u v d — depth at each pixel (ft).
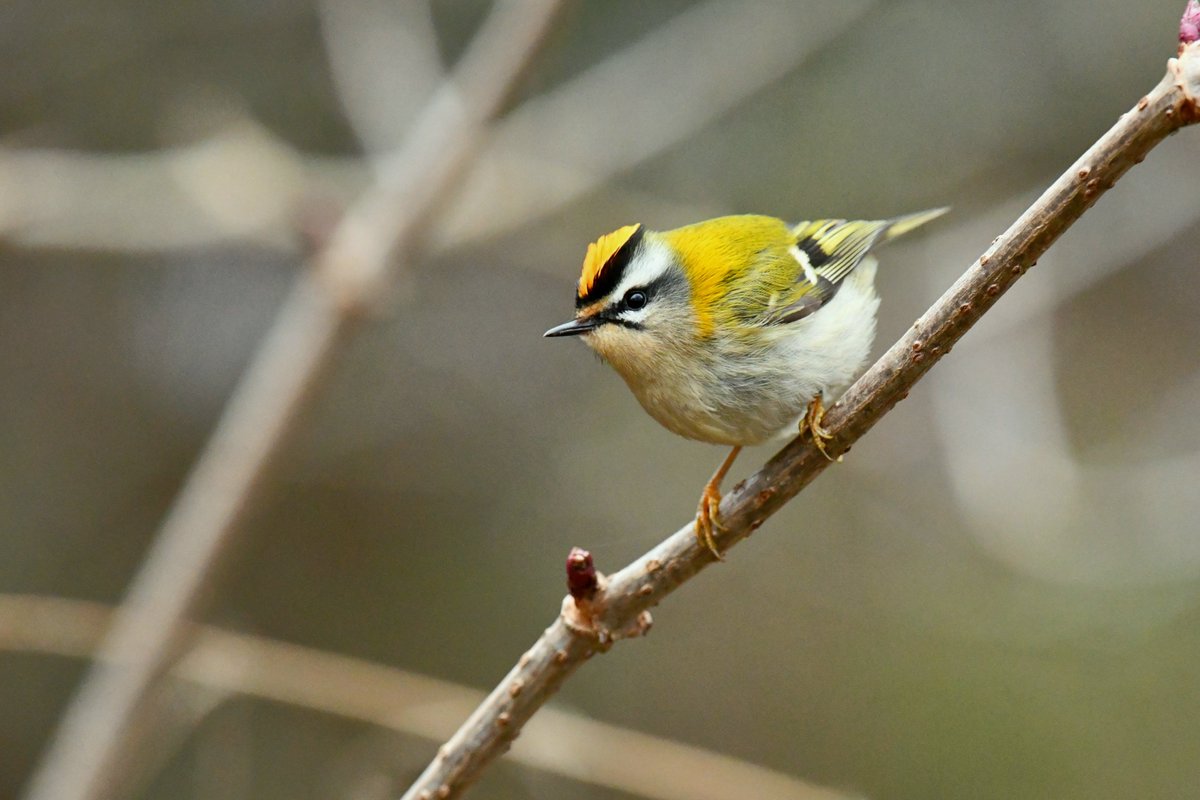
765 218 25.90
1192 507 32.55
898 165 41.29
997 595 39.68
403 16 36.40
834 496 42.11
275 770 36.45
